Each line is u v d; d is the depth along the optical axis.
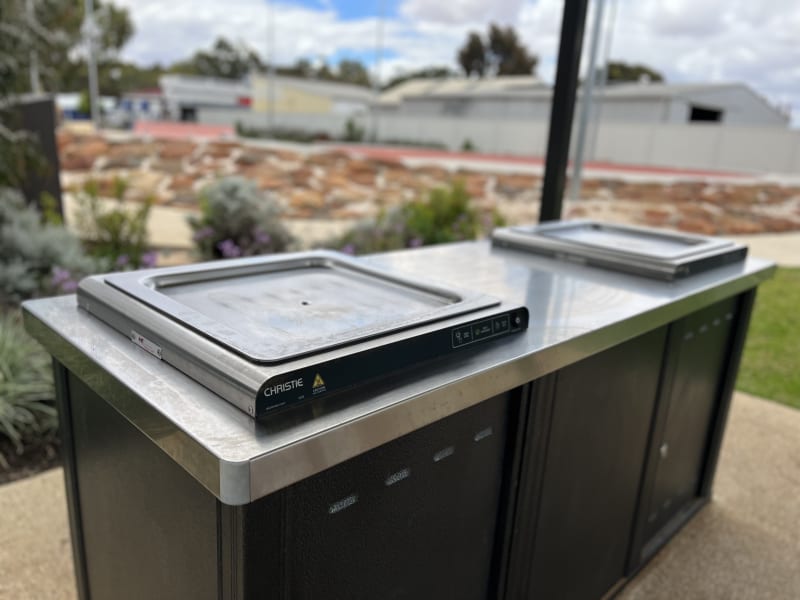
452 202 6.19
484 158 18.09
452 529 1.11
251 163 11.05
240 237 5.44
